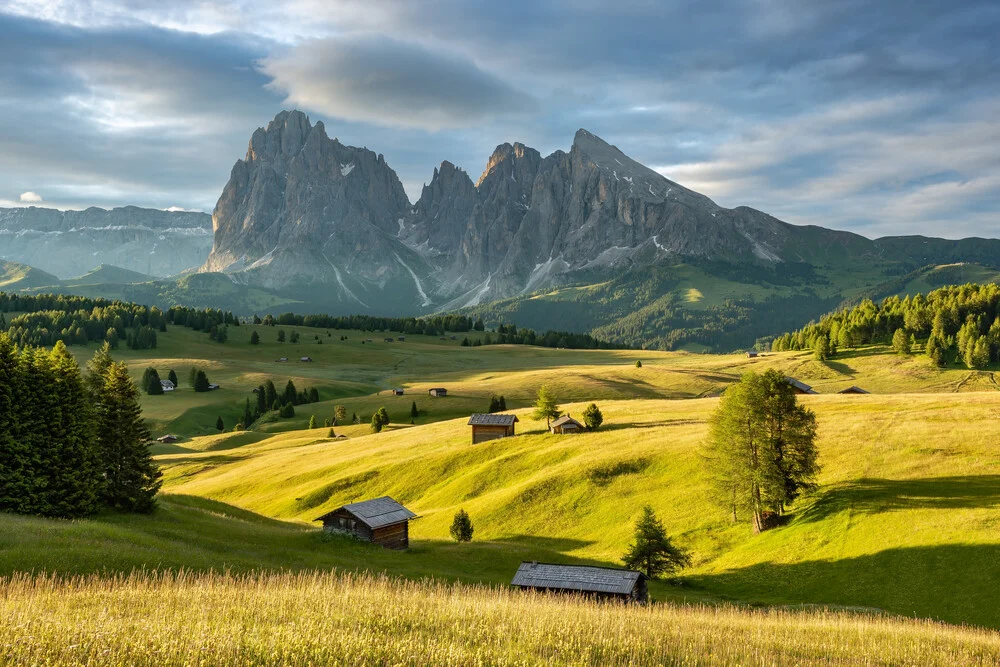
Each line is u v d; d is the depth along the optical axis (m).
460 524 66.81
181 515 59.03
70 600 18.75
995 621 39.25
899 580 46.09
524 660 15.62
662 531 55.03
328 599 20.73
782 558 53.84
